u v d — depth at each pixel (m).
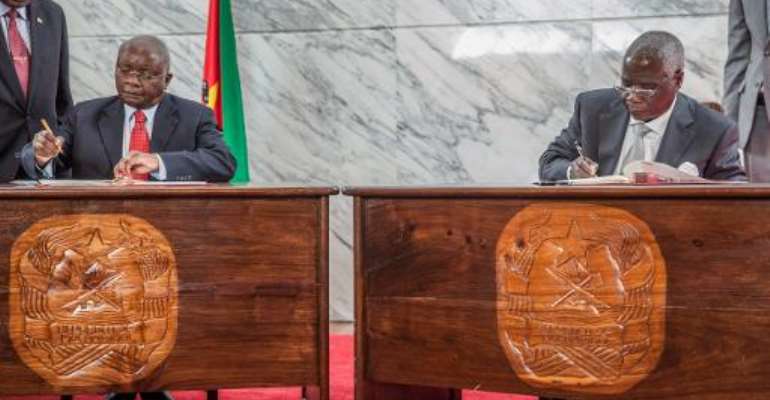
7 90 3.47
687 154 2.85
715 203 1.97
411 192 2.16
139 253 2.17
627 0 4.67
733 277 1.96
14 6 3.46
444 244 2.16
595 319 2.03
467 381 2.14
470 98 4.82
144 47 3.10
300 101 4.93
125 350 2.16
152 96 3.12
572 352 2.05
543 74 4.75
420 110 4.86
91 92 5.03
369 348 2.24
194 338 2.19
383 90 4.88
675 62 2.79
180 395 3.41
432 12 4.82
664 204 2.00
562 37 4.73
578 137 3.04
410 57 4.85
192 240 2.18
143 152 3.13
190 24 4.98
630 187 2.00
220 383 2.20
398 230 2.20
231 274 2.20
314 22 4.90
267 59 4.94
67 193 2.14
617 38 4.69
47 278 2.15
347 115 4.91
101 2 5.01
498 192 2.09
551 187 2.06
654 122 2.89
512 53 4.77
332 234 4.93
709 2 4.60
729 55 3.58
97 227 2.16
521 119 4.78
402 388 2.39
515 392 2.10
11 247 2.14
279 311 2.21
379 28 4.86
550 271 2.07
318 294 2.21
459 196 2.13
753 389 1.96
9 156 3.47
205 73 4.59
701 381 1.99
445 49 4.82
